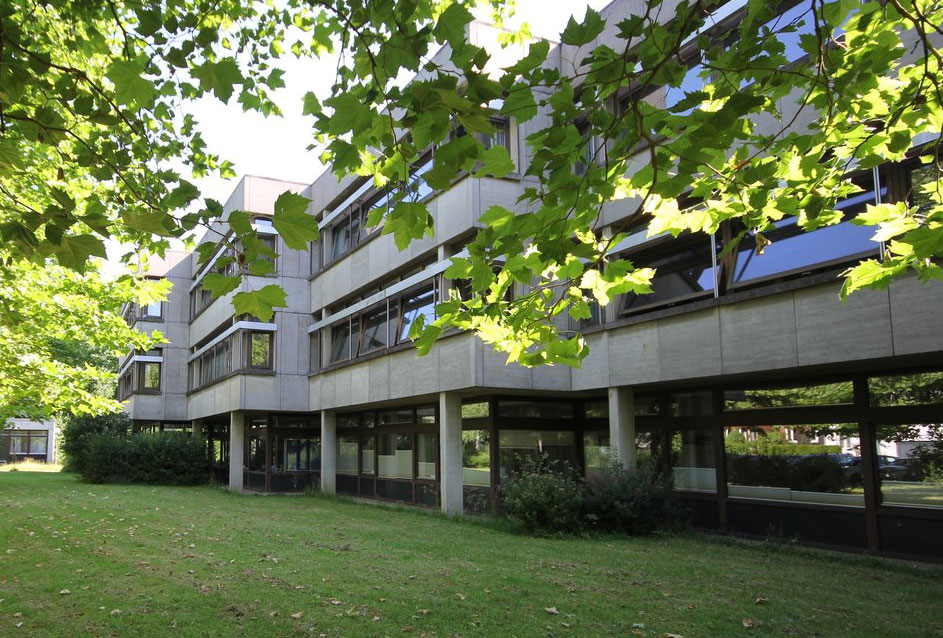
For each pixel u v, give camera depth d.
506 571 8.69
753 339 10.74
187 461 29.41
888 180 9.41
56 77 4.43
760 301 10.68
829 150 6.25
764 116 10.39
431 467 18.66
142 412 34.44
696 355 11.60
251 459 27.31
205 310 31.11
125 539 11.48
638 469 12.98
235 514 16.00
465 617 6.52
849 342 9.49
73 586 7.82
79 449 32.97
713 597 7.31
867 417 10.58
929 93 4.52
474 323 5.82
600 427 15.91
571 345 5.66
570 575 8.45
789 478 11.65
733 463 12.58
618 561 9.46
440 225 15.77
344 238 22.88
